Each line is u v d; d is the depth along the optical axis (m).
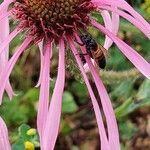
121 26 0.24
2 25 0.18
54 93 0.16
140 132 0.30
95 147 0.30
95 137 0.30
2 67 0.17
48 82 0.16
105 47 0.19
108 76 0.21
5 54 0.17
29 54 0.30
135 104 0.23
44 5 0.17
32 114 0.28
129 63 0.27
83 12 0.17
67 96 0.29
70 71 0.17
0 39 0.18
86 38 0.17
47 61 0.17
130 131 0.29
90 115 0.30
